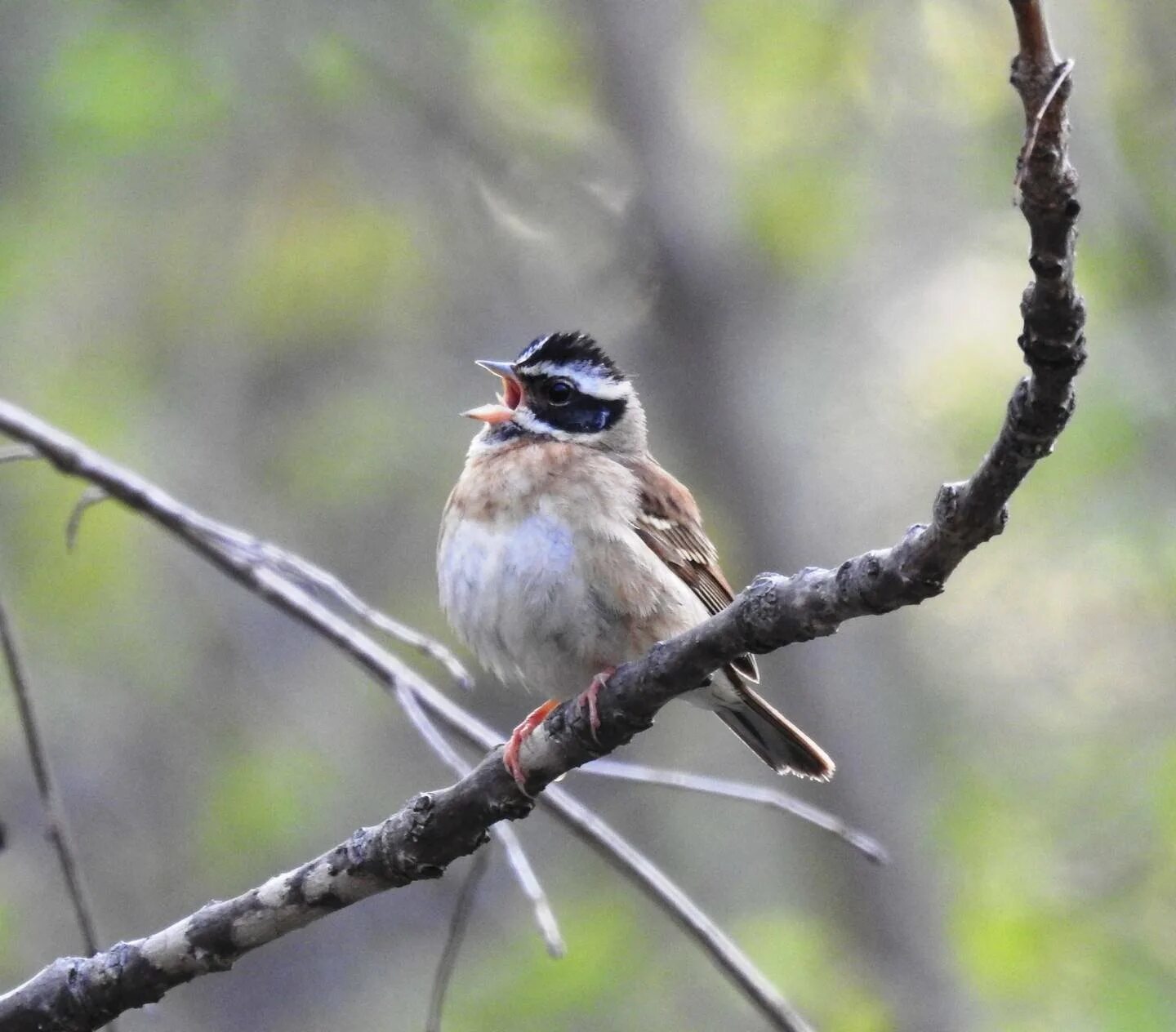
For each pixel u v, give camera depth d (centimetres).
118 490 785
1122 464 1307
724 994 1270
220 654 1450
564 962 1279
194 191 1568
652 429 1439
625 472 818
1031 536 1407
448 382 1565
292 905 633
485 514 798
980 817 1304
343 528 1523
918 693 1399
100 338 1539
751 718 839
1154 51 1315
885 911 1255
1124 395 1284
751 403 1381
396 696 739
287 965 1379
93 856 1363
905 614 1420
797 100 1462
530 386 902
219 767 1412
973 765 1366
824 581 544
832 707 1310
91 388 1488
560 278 1515
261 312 1581
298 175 1575
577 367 900
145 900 1355
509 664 809
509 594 787
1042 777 1360
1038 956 1195
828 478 1404
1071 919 1236
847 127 1447
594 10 1456
